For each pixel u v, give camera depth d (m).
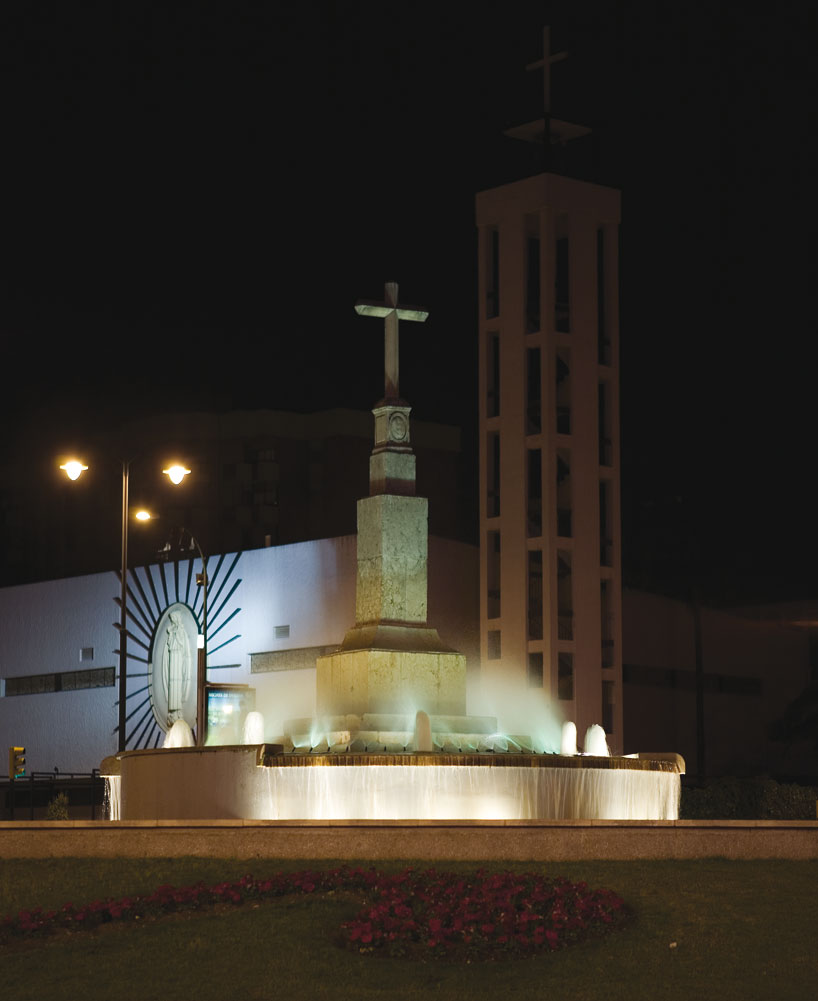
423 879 19.47
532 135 46.94
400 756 22.84
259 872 20.45
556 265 46.69
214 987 15.98
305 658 52.75
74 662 62.84
